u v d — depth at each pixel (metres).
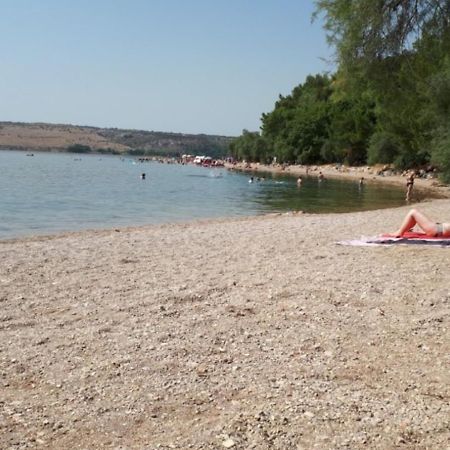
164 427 4.44
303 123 113.38
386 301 8.00
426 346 6.25
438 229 12.59
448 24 14.68
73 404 4.84
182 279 9.71
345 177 74.31
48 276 10.09
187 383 5.25
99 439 4.26
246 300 8.14
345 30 16.02
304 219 21.52
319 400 4.89
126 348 6.18
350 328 6.85
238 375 5.43
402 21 14.98
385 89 17.05
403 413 4.65
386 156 75.94
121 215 27.06
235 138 164.88
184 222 22.31
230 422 4.49
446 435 4.30
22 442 4.20
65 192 40.47
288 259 11.57
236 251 12.88
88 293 8.76
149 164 140.25
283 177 75.38
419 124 51.41
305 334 6.63
